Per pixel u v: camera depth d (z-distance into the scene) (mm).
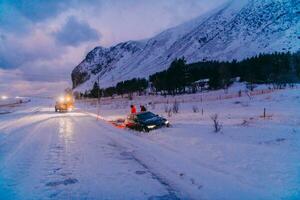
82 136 17656
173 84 95375
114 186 7672
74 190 7430
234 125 18672
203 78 126125
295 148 10617
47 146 14062
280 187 6961
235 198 6520
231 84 97188
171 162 10125
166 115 32094
